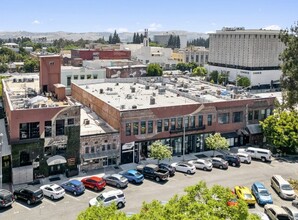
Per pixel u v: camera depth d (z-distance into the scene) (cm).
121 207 4606
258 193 4894
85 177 5612
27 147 5394
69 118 5647
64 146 5684
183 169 5947
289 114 7056
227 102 7156
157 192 5119
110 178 5353
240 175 5878
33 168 5469
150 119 6406
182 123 6769
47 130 5522
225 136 7200
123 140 6212
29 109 5344
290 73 6250
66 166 5747
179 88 8831
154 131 6488
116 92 8181
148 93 8212
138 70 11969
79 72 10900
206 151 7050
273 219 4266
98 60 14800
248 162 6475
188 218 2386
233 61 17575
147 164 6156
